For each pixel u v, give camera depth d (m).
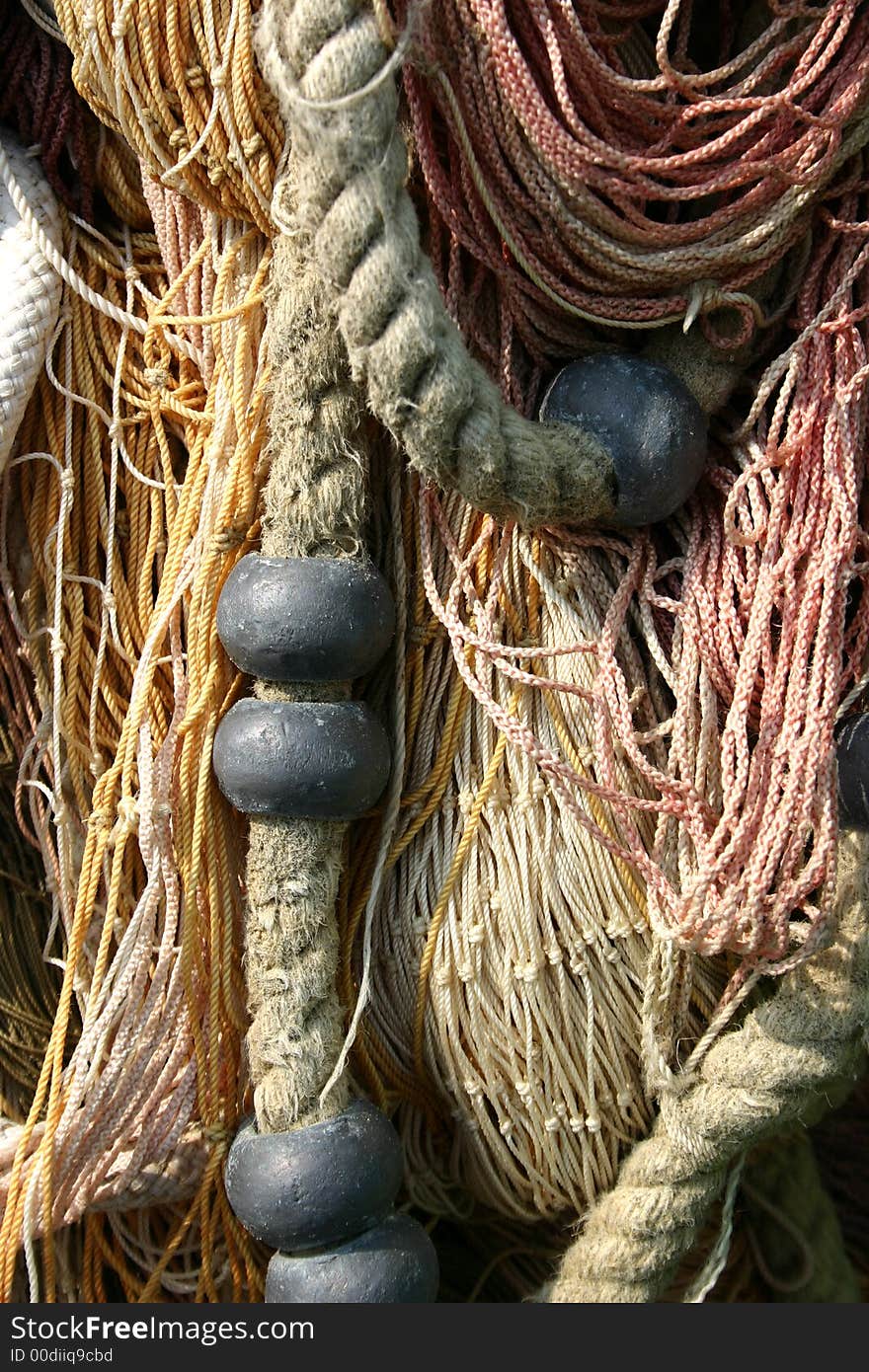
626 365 1.17
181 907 1.23
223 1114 1.22
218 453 1.21
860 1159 1.55
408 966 1.22
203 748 1.20
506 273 1.18
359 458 1.19
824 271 1.20
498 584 1.20
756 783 1.15
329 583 1.16
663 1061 1.21
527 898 1.20
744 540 1.18
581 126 1.12
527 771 1.21
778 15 1.15
